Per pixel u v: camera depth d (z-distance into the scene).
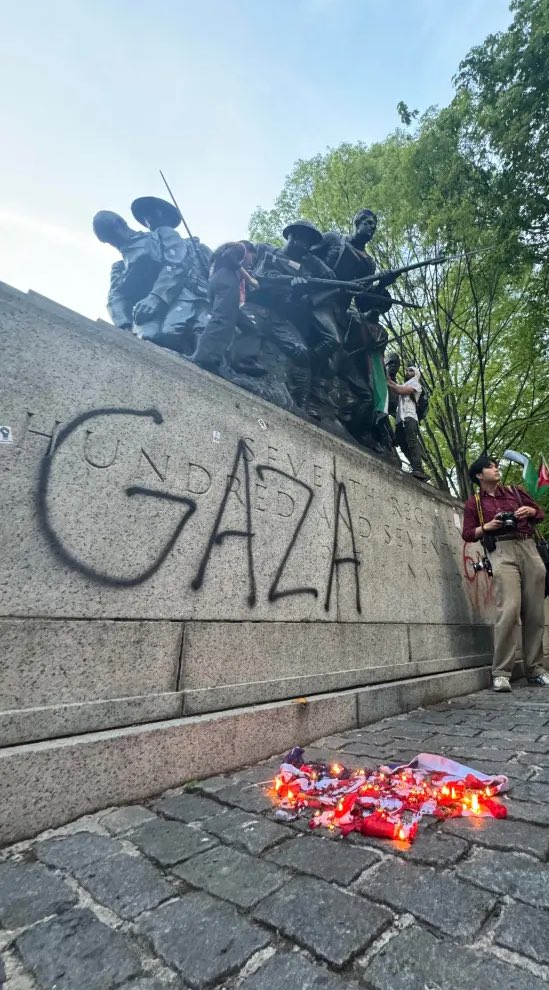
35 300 2.51
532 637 5.44
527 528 5.35
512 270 10.63
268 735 2.81
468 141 10.44
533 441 13.45
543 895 1.34
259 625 3.19
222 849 1.68
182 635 2.72
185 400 3.15
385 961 1.12
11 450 2.25
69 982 1.09
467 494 12.19
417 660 4.83
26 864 1.62
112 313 5.61
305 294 5.96
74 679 2.22
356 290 6.07
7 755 1.84
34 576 2.20
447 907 1.30
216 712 2.71
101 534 2.49
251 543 3.32
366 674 3.95
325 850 1.65
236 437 3.44
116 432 2.70
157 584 2.67
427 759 2.34
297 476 3.90
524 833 1.71
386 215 11.71
